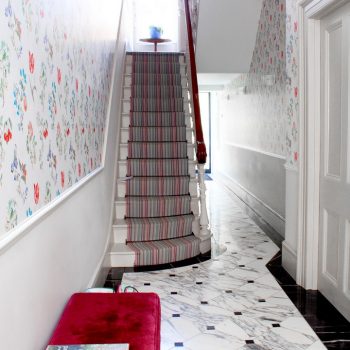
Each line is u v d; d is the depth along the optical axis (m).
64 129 2.21
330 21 2.77
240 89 6.66
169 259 3.81
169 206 4.29
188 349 2.33
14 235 1.40
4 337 1.36
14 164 1.45
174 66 6.34
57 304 2.03
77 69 2.55
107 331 1.76
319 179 3.03
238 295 3.06
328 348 2.33
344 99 2.61
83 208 2.67
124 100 5.50
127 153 4.88
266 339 2.43
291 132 3.37
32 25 1.66
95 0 3.27
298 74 3.09
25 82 1.57
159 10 8.23
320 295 3.04
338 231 2.76
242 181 6.84
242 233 4.78
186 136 5.12
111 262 3.73
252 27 5.38
